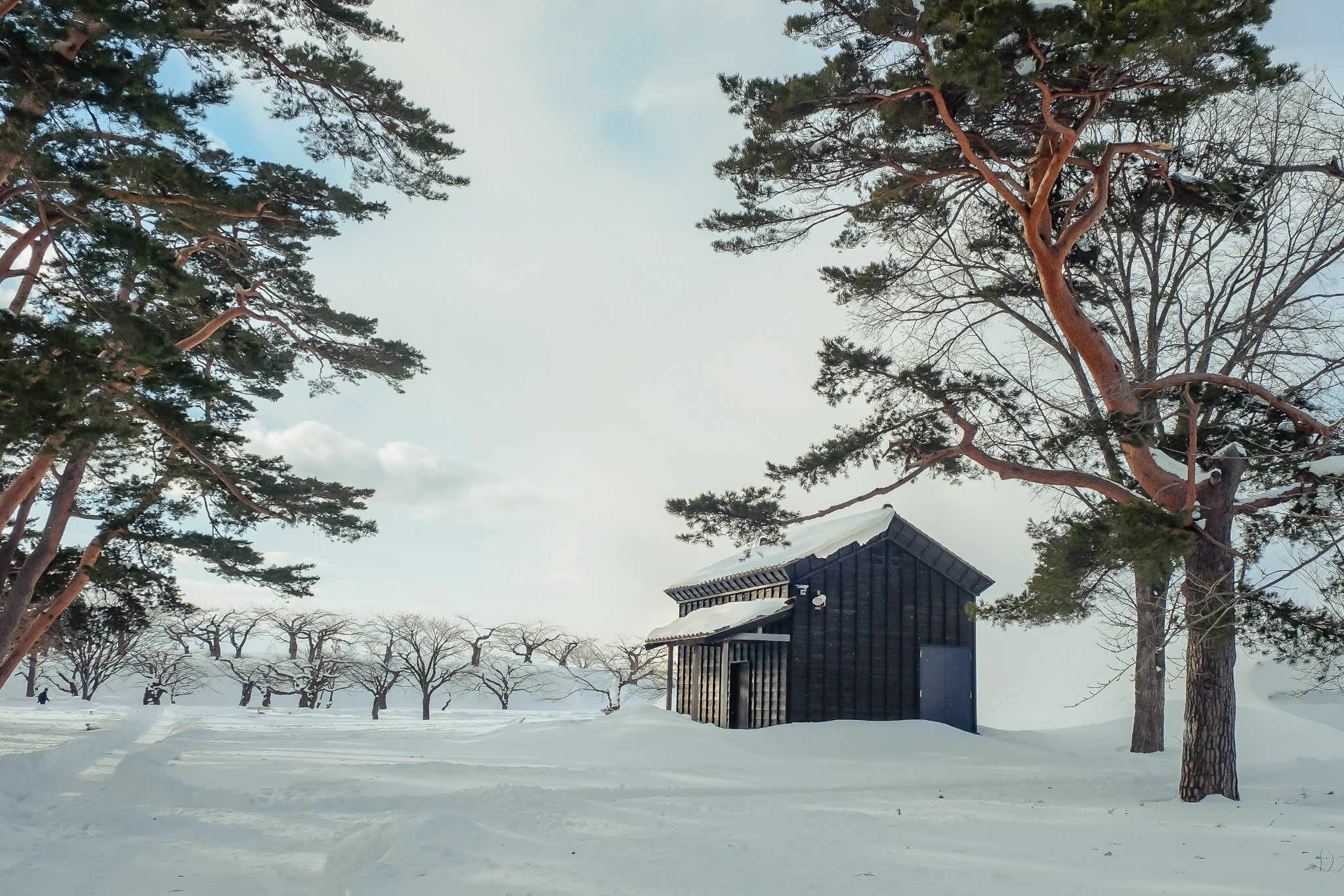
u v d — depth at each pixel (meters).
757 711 28.34
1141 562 12.34
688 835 11.03
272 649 89.19
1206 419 16.66
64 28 12.41
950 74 11.42
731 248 16.58
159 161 14.06
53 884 10.19
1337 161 16.22
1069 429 17.28
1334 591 14.17
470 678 85.81
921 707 28.56
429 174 17.94
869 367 16.67
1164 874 8.95
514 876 8.55
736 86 14.30
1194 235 20.58
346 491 24.83
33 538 26.11
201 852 11.91
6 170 13.27
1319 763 20.19
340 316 21.98
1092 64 11.77
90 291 13.65
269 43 16.70
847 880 8.53
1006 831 11.73
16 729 35.44
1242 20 11.71
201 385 14.37
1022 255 19.67
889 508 29.34
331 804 15.17
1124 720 33.69
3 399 11.90
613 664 80.31
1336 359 15.65
